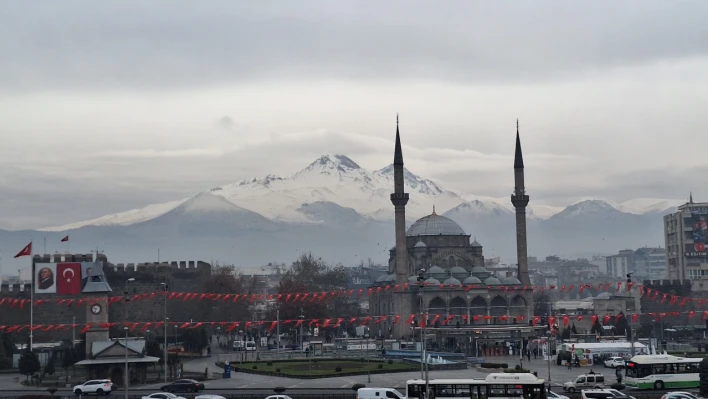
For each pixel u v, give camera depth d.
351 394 144.62
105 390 153.00
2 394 156.00
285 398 135.00
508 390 126.94
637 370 151.62
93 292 198.62
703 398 138.88
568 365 196.75
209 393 151.88
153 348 189.75
